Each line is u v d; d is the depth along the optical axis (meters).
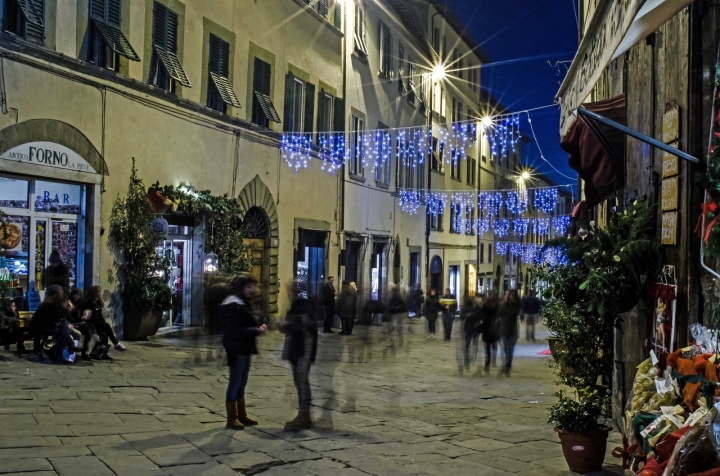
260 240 21.44
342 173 26.45
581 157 9.15
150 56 16.27
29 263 13.27
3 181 12.70
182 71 16.98
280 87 22.06
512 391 12.07
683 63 6.31
